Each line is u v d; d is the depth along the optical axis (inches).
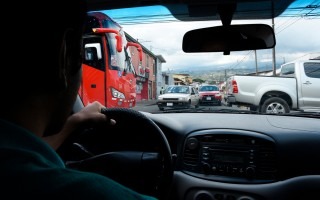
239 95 196.4
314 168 86.7
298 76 179.6
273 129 95.1
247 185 88.6
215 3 94.8
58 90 21.8
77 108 103.0
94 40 303.9
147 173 54.2
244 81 197.9
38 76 20.7
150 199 21.1
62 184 16.8
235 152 92.4
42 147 19.2
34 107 20.8
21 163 16.9
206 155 95.6
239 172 91.1
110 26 298.8
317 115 113.0
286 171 88.5
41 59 20.6
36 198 16.0
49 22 20.8
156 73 410.0
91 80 309.9
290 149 88.7
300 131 92.1
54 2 20.9
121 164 54.4
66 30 21.8
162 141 56.3
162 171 57.7
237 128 97.6
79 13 23.1
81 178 17.7
